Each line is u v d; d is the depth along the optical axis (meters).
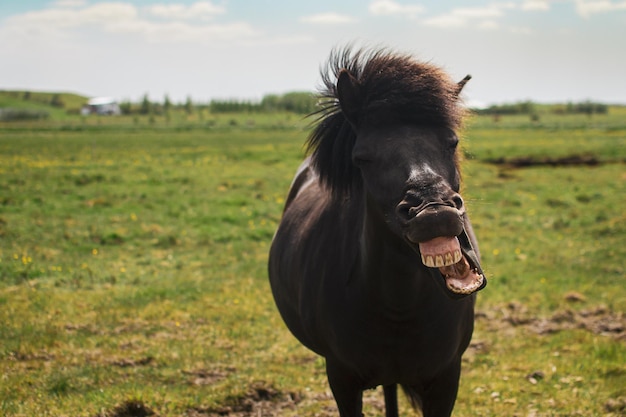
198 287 7.95
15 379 5.01
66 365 5.41
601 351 5.75
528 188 16.88
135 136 44.50
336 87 2.81
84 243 10.17
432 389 3.13
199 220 12.18
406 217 2.25
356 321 2.93
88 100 147.25
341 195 2.99
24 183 16.94
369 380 3.10
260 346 6.02
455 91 2.74
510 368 5.52
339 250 3.06
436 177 2.32
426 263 2.17
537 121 70.25
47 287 7.92
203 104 126.06
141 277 8.42
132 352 5.72
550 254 9.64
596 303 7.27
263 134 47.25
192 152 29.06
